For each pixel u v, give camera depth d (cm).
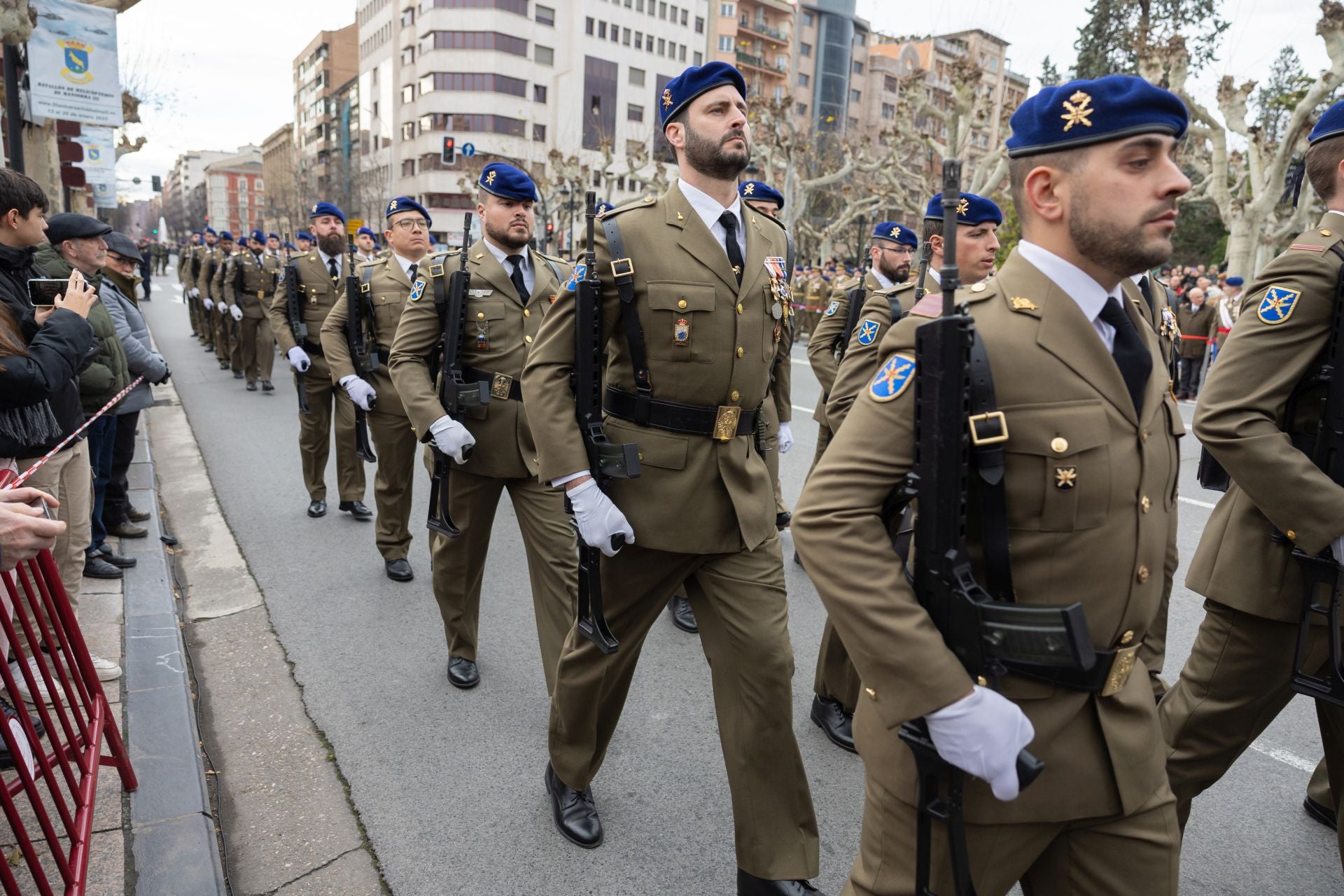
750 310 238
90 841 249
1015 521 141
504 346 350
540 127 6712
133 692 333
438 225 6669
